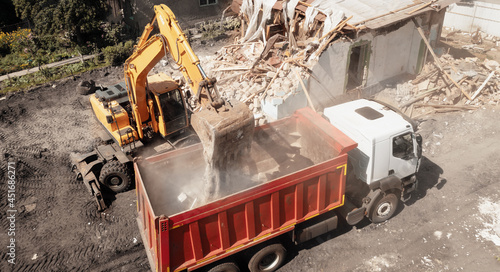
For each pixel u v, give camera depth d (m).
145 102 10.28
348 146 7.72
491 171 10.86
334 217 8.42
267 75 13.23
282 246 7.89
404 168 8.76
